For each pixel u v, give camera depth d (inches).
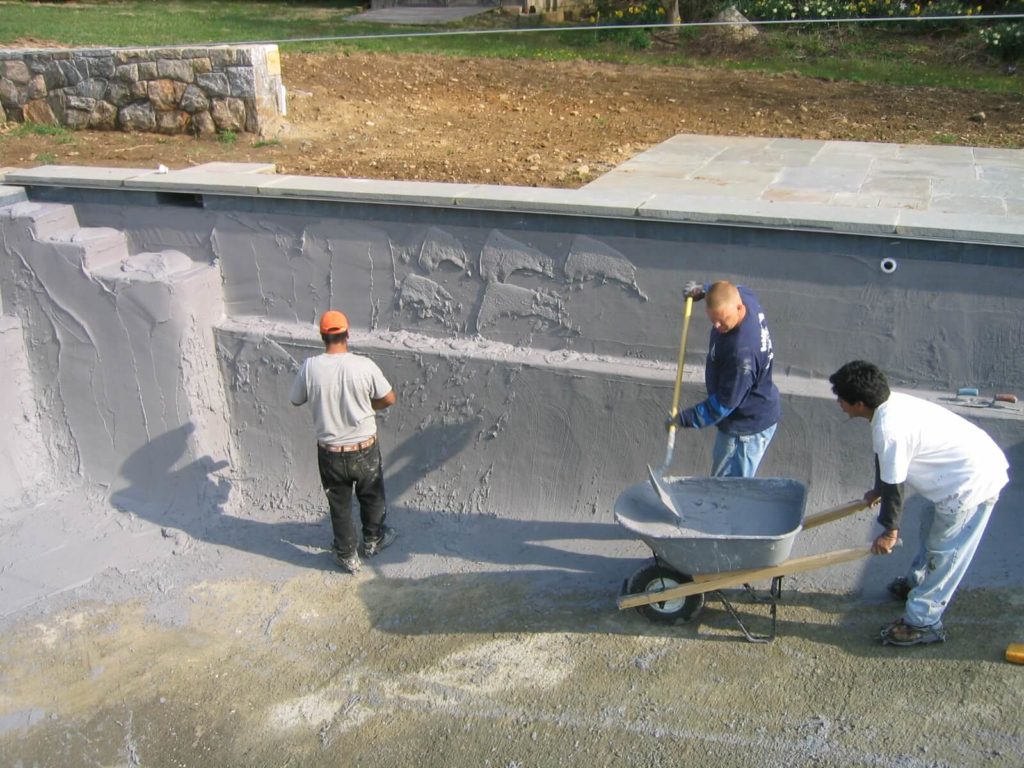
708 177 286.5
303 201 270.4
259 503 291.6
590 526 250.4
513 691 201.0
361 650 223.1
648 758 178.9
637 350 246.4
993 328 215.0
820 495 231.6
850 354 227.9
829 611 205.9
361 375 236.1
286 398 285.4
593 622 216.7
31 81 390.9
